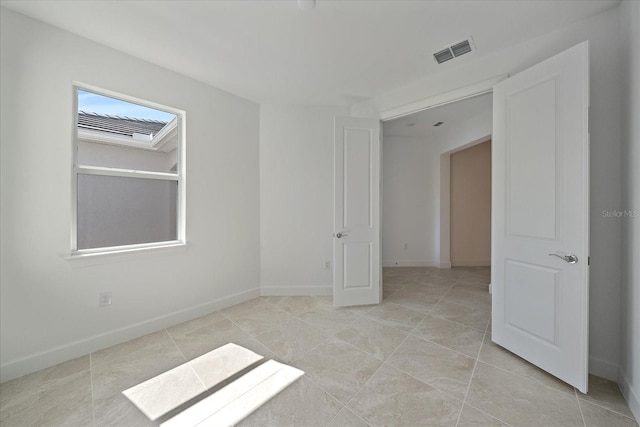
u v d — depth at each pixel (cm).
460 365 187
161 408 148
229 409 147
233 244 306
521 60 207
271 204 337
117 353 203
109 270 216
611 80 170
